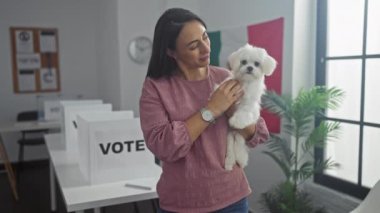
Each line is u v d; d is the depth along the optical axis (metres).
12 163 4.87
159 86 1.01
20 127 3.98
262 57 1.14
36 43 4.84
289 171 2.38
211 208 1.01
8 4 4.64
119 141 1.83
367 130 2.33
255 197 3.07
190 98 1.03
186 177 0.99
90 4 5.08
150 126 0.97
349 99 2.43
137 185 1.79
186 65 1.02
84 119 1.94
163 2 3.91
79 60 5.11
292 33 2.57
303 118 2.28
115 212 3.14
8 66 4.74
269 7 2.78
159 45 1.01
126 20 3.83
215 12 3.52
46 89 4.97
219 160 1.02
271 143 2.49
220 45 3.37
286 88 2.65
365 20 2.27
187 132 0.92
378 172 2.28
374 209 1.62
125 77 3.90
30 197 3.69
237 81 1.08
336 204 2.47
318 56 2.59
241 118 1.06
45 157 4.98
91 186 1.78
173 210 1.02
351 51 2.39
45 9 4.84
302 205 2.34
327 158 2.54
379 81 2.23
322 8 2.53
